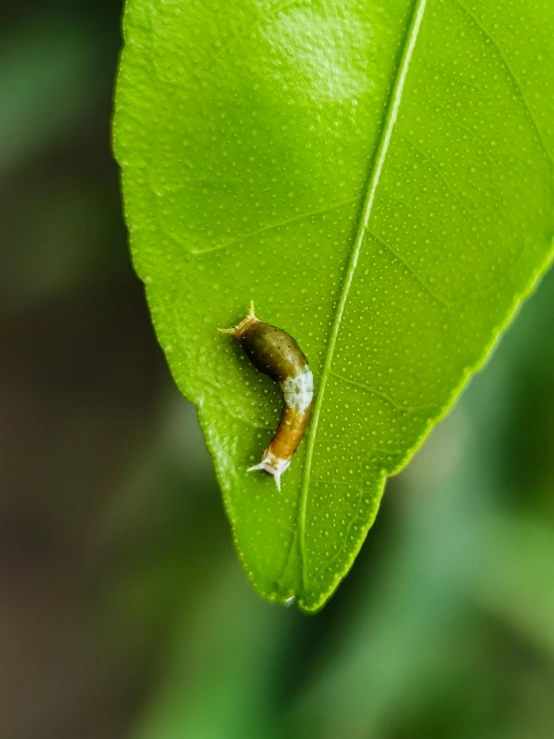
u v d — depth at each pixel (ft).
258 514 0.28
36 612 1.08
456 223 0.28
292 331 0.28
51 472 1.12
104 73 0.62
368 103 0.27
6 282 0.80
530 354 0.50
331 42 0.27
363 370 0.28
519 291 0.28
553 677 0.53
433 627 0.53
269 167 0.28
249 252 0.28
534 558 0.52
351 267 0.28
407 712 0.53
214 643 0.57
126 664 1.07
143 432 1.07
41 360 1.11
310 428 0.28
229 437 0.29
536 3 0.27
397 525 0.53
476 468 0.52
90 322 1.08
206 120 0.27
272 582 0.28
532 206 0.27
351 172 0.28
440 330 0.28
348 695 0.52
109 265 0.75
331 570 0.28
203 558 0.62
